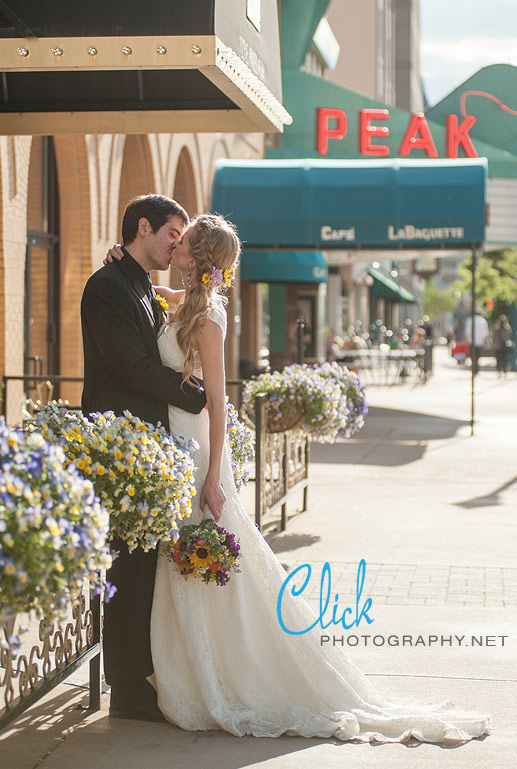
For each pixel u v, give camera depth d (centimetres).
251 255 2258
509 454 1403
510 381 3300
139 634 460
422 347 3362
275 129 763
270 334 2817
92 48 569
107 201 1371
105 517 340
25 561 316
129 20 566
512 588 693
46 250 1288
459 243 1653
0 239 1052
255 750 432
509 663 545
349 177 1611
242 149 2155
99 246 1344
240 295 2344
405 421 1878
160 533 418
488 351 5250
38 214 1261
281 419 847
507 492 1088
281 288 2805
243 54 636
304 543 830
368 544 828
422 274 4309
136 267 468
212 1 562
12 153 1057
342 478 1188
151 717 464
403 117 2105
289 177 1619
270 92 707
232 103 753
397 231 1584
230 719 448
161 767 414
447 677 523
